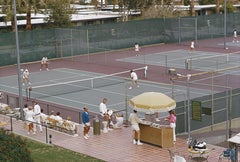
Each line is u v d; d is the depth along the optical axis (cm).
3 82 4581
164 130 2348
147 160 2194
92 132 2669
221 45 6675
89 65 5431
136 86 4194
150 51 6384
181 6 8844
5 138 1770
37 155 2267
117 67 5225
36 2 6406
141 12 8175
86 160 2205
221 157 2100
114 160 2206
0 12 6562
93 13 8431
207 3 10112
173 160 2108
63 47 5994
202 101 2642
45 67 5425
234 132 2553
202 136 2531
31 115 2736
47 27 6831
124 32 6569
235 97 2806
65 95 3900
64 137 2589
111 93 3947
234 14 7562
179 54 6041
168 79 4484
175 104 2380
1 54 5603
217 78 4425
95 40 6222
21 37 5719
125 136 2573
